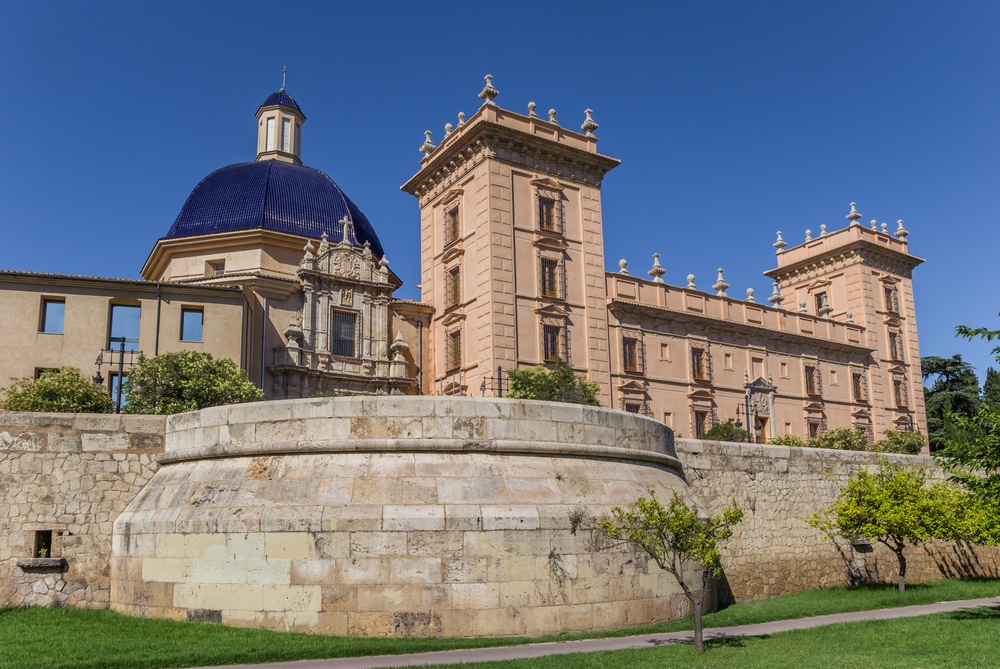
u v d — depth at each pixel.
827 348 65.12
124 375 37.69
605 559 17.44
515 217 48.38
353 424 17.03
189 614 16.38
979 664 13.80
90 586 18.20
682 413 53.91
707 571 16.05
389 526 15.98
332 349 46.25
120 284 38.28
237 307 40.16
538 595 16.44
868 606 22.70
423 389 50.34
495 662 13.43
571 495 17.52
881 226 74.12
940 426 75.19
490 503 16.58
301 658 13.82
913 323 73.94
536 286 48.28
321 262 46.75
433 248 52.78
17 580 17.77
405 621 15.64
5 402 29.83
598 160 52.12
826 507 27.67
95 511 18.55
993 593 26.14
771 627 18.66
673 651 14.90
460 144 49.53
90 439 18.81
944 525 24.95
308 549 15.91
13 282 37.12
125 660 13.27
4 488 18.08
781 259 77.19
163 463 18.94
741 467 25.47
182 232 49.56
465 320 48.41
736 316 59.25
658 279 55.00
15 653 13.66
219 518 16.50
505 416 17.61
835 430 56.94
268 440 17.31
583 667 13.19
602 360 50.09
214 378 32.50
